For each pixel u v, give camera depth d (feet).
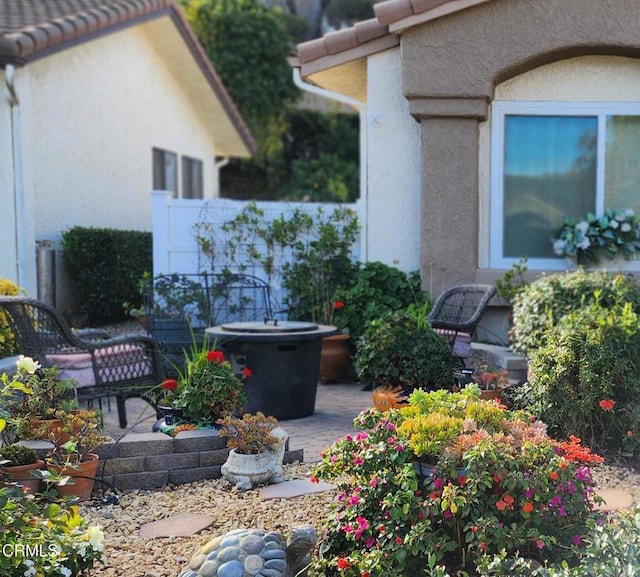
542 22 24.30
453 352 19.86
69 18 33.19
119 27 37.11
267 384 19.93
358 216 28.09
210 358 16.94
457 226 25.35
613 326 16.39
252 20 74.18
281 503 13.76
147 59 46.03
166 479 15.14
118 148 42.29
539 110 26.04
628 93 25.82
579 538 9.98
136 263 37.45
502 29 24.41
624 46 24.20
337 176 73.56
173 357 23.72
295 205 28.04
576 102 25.96
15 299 17.07
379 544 10.23
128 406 23.02
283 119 78.28
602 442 16.39
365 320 25.32
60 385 15.79
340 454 11.26
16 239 31.12
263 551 10.50
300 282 27.40
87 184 38.65
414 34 24.70
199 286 26.89
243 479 14.64
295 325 20.62
